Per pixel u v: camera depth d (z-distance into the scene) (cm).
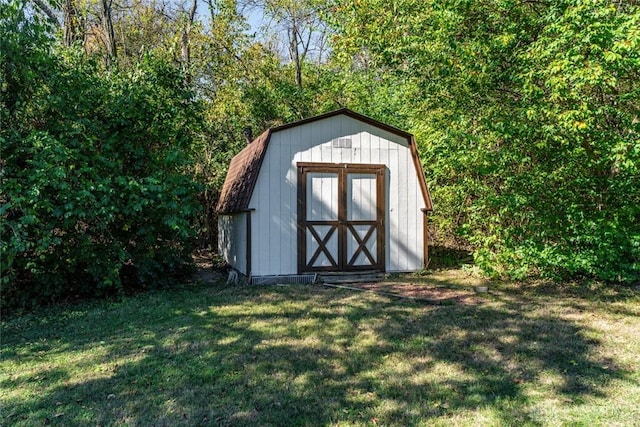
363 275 836
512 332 486
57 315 582
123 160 739
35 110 657
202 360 407
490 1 756
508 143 768
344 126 848
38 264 643
